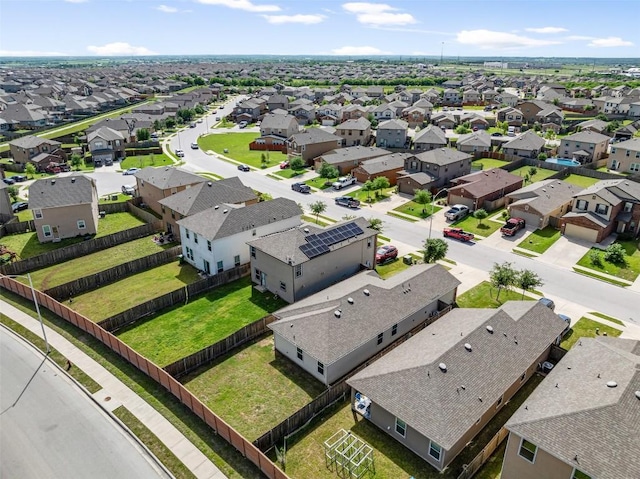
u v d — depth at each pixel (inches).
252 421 1098.7
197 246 1861.5
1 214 2367.1
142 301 1651.1
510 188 2775.6
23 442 1019.9
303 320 1289.4
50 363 1295.5
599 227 2082.9
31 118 5364.2
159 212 2497.5
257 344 1397.6
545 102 5713.6
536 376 1238.3
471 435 1018.7
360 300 1359.5
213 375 1261.1
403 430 1005.2
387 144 4153.5
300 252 1590.8
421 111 5492.1
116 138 3969.0
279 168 3602.4
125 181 3282.5
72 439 1029.8
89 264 1953.7
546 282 1770.4
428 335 1258.6
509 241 2155.5
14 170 3572.8
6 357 1318.9
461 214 2449.6
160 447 1006.4
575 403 859.4
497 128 5108.3
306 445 1021.2
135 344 1400.1
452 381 1023.0
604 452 757.3
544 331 1256.2
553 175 3211.1
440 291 1504.7
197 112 6722.4
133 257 2022.6
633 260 1948.8
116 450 1001.5
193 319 1530.5
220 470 948.6
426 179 2824.8
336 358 1174.3
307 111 5826.8
